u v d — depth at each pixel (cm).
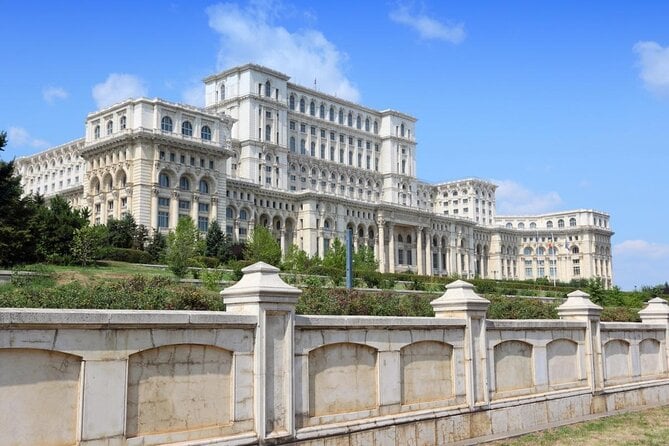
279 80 14400
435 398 1541
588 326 2023
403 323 1459
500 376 1733
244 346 1170
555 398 1852
